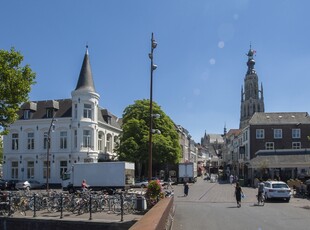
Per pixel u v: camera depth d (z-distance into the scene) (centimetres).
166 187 3909
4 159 5488
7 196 2405
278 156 5109
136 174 5891
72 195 2373
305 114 6347
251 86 14688
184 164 6206
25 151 5412
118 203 2266
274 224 1583
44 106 5516
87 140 5222
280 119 6222
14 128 5484
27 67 2431
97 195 2381
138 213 2178
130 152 5047
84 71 5331
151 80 2397
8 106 2386
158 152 5094
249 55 14975
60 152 5222
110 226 1897
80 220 1956
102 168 3728
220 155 15012
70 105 5456
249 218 1798
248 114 14588
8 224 2098
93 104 5278
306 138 6047
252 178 5391
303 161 4847
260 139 6112
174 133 5584
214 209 2273
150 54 2395
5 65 2317
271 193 2819
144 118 5388
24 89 2384
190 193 3841
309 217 1838
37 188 5003
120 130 6406
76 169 3797
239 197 2441
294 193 3603
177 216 1892
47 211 2345
